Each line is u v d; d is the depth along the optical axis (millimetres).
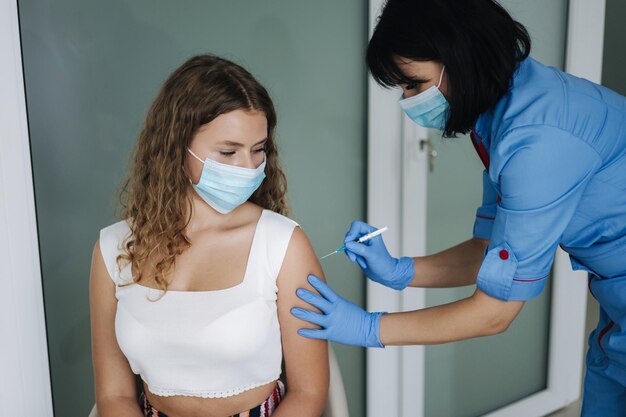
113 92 1644
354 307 1274
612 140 1188
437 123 1258
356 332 1264
